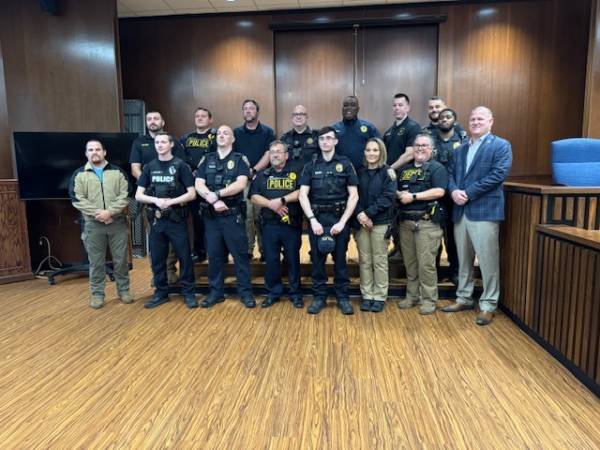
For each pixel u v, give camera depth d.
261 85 6.12
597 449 1.74
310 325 3.07
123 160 4.55
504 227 3.31
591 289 2.17
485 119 3.04
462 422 1.92
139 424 1.94
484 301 3.17
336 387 2.23
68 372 2.42
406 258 3.41
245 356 2.59
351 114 3.60
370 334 2.90
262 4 5.75
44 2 4.69
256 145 3.96
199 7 5.83
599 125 4.96
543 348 2.68
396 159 3.75
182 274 3.57
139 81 6.29
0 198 4.41
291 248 3.43
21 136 4.47
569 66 5.67
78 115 4.95
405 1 5.70
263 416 1.98
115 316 3.33
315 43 6.06
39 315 3.38
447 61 5.81
